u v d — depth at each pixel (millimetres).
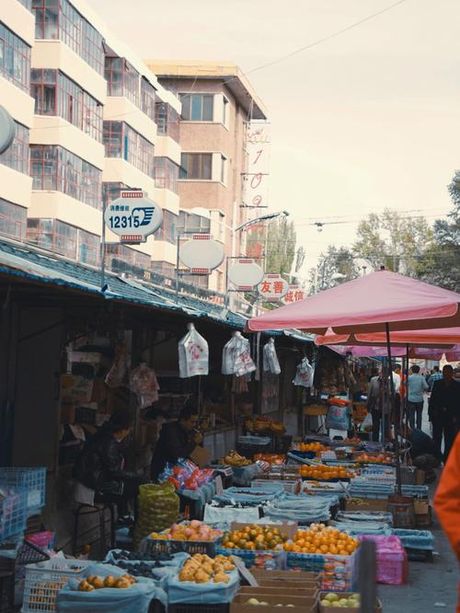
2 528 8141
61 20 43562
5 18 37938
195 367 12445
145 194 18000
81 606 7348
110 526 12195
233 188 66250
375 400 27719
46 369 11164
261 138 69312
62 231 44375
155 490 11148
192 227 59812
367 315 11438
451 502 4086
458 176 75938
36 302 10828
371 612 3592
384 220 100812
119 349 12578
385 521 12172
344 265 98062
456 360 26125
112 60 51062
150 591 7441
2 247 10898
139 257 53500
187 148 62188
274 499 12633
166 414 15742
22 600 8719
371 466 17609
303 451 19906
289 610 7430
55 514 11109
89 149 46969
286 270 90000
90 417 12422
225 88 62750
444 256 76750
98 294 8531
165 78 62219
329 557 9078
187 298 18891
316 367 28234
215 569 8000
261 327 11766
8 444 10961
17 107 39500
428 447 20094
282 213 47000
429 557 11719
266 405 25375
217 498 12359
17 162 39812
